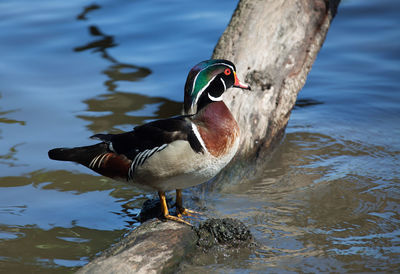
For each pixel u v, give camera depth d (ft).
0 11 58.59
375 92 42.34
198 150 23.86
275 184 31.37
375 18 53.26
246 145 33.81
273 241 25.38
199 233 24.53
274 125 35.94
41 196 30.12
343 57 47.47
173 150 23.72
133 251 22.67
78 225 27.53
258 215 27.86
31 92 42.96
